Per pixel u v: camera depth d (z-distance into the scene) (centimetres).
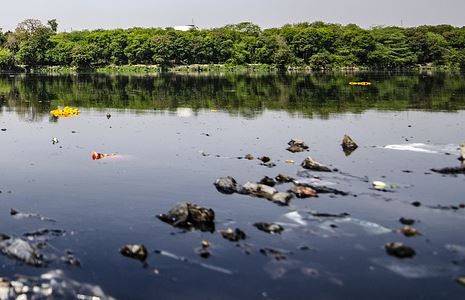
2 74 14125
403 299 1329
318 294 1360
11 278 1446
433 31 17525
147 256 1597
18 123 4412
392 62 14975
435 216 1925
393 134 3722
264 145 3347
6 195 2258
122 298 1355
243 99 6450
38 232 1805
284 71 14612
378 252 1605
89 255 1611
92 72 15000
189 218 1895
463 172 2564
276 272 1483
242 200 2142
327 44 15350
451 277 1436
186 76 12200
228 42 15662
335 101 6091
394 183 2361
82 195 2258
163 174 2608
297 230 1792
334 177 2475
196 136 3722
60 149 3256
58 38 17062
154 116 4891
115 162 2884
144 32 17400
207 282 1431
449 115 4741
